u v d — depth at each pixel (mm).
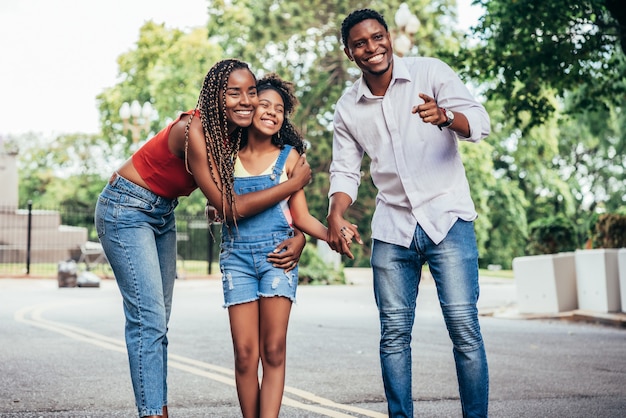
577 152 49125
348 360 7660
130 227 4145
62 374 6641
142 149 4172
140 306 4098
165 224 4336
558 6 14492
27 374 6629
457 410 5285
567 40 15000
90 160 60812
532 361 7641
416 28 18438
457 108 4156
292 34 34438
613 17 13930
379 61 4207
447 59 16188
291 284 4148
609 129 31875
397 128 4273
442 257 4195
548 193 46406
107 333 9688
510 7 15000
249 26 36062
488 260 42688
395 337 4305
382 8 32812
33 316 11797
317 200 33062
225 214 4090
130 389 5973
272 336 4133
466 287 4191
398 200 4297
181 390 5984
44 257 30422
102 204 4191
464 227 4223
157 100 40875
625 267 11656
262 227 4137
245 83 4031
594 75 16984
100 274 24953
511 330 10789
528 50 15148
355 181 4516
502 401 5582
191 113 4059
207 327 10664
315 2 34062
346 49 4320
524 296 13242
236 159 4238
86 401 5523
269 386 4121
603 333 10383
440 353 8180
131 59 46156
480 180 33031
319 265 25000
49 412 5164
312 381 6438
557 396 5785
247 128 4266
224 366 7188
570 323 11938
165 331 4203
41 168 62094
